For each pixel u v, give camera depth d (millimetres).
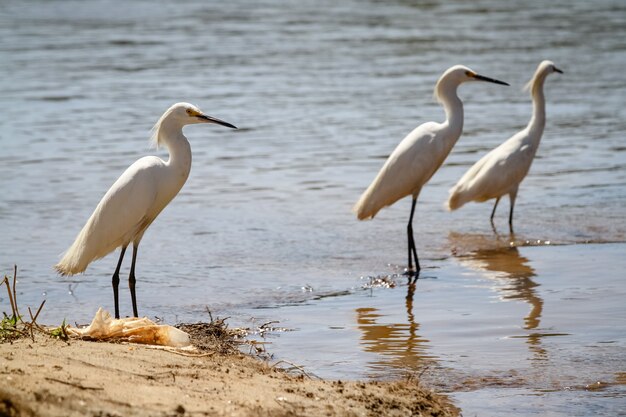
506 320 11102
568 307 11570
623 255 14156
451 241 15422
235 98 28656
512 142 16734
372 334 10641
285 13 50062
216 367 8547
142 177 10789
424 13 49500
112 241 10758
